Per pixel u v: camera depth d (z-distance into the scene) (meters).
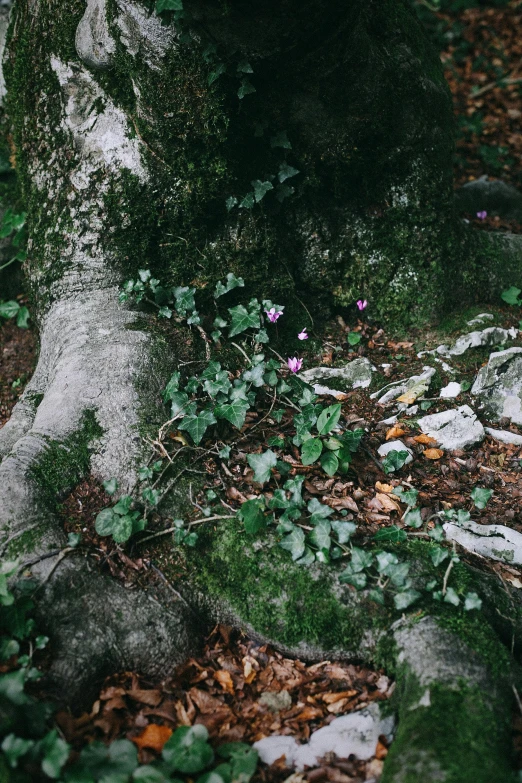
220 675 2.57
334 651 2.63
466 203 5.46
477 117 6.96
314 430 3.25
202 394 3.31
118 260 3.59
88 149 3.51
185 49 3.16
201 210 3.55
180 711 2.46
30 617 2.52
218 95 3.29
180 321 3.57
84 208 3.55
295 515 2.81
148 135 3.41
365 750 2.32
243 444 3.21
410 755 2.12
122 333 3.37
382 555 2.68
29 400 3.44
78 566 2.64
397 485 3.20
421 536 2.94
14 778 1.98
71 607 2.57
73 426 3.01
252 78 3.35
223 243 3.65
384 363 3.88
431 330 4.04
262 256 3.71
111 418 3.05
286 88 3.44
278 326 3.83
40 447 2.91
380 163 3.85
